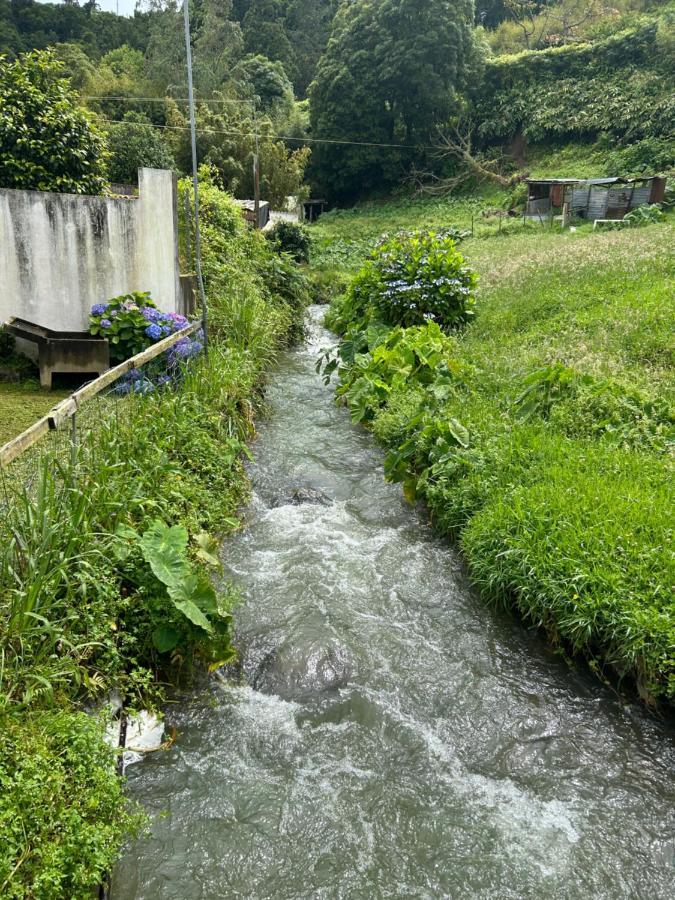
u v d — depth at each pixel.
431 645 4.45
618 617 3.91
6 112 9.31
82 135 9.91
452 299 11.14
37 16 53.88
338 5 63.19
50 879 2.34
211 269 11.11
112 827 2.69
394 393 8.14
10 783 2.58
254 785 3.35
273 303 13.15
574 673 4.20
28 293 8.54
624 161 31.62
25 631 3.22
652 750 3.65
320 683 4.04
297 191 35.00
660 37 36.62
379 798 3.32
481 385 7.93
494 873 2.96
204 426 6.53
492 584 4.68
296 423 8.56
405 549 5.52
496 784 3.44
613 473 5.29
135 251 8.84
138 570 3.98
